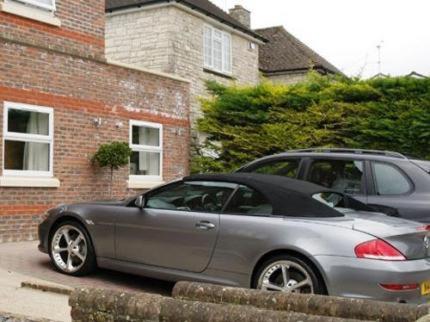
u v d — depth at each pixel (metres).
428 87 13.28
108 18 19.67
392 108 13.58
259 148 15.11
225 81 20.77
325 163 8.05
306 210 6.15
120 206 7.33
